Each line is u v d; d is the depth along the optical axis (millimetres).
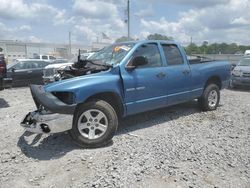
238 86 13531
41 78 15266
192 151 4918
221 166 4359
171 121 6832
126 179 3984
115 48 6188
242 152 4887
